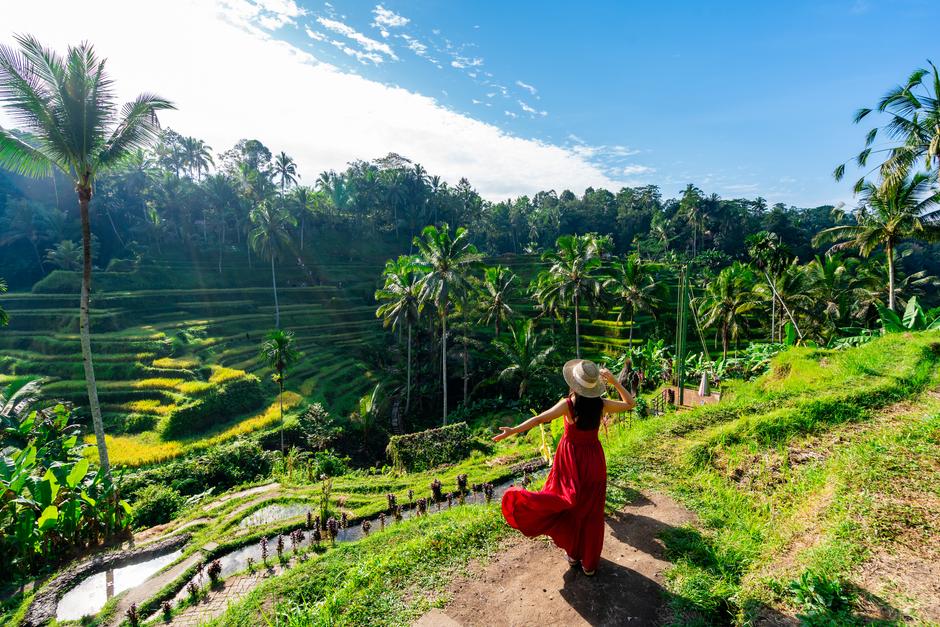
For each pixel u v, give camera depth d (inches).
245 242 2960.1
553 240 4062.5
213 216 2733.8
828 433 250.7
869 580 126.3
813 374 463.2
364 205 3454.7
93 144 520.7
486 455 788.6
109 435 1167.0
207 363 1593.3
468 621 131.0
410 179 3661.4
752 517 179.0
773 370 545.3
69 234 2687.0
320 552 431.2
